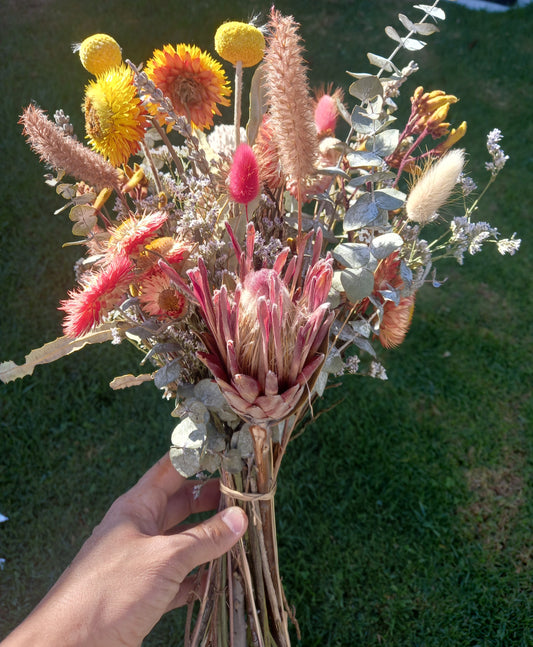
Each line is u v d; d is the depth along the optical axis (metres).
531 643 0.60
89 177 0.28
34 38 1.30
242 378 0.24
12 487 0.69
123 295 0.29
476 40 1.47
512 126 1.24
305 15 1.48
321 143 0.30
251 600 0.36
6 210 0.96
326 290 0.25
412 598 0.63
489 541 0.67
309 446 0.73
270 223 0.31
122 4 1.43
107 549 0.34
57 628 0.31
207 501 0.44
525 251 1.00
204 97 0.29
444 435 0.76
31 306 0.85
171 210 0.32
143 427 0.75
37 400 0.76
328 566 0.65
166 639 0.59
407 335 0.86
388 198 0.28
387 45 1.40
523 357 0.85
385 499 0.69
